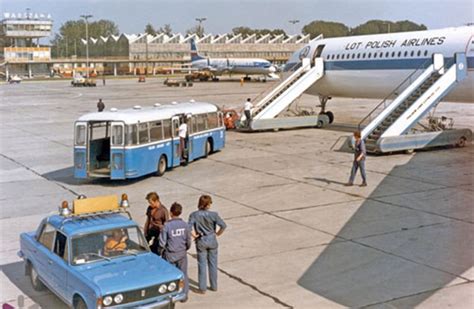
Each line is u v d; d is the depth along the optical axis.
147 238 12.55
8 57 171.50
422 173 25.09
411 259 14.02
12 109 61.62
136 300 9.78
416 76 33.84
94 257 10.68
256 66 121.81
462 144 32.66
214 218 11.89
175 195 21.38
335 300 11.56
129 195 21.45
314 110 58.50
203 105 30.09
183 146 26.69
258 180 23.98
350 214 18.42
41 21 182.88
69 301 10.48
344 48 39.69
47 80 149.62
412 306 11.21
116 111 24.23
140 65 186.12
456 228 16.72
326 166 27.00
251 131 40.78
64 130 42.78
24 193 22.19
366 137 30.70
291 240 15.72
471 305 11.21
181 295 10.41
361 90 38.84
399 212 18.59
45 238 11.77
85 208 11.73
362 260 14.00
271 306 11.30
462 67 31.59
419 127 39.78
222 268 13.57
